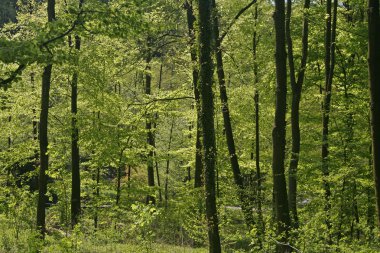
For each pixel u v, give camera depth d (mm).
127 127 17516
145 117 17359
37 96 17625
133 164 17781
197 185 16906
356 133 14734
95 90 15477
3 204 14812
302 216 12672
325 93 14359
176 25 14031
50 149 15492
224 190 15727
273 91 17031
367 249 8359
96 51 15414
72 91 17516
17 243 11781
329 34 14070
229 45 15500
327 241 9836
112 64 16766
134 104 16469
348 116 14922
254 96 16984
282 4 10148
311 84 17016
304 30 13344
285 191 10008
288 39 12945
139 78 25062
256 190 14633
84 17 7820
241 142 21438
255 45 16672
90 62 14391
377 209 6637
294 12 15234
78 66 13203
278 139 10047
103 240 12180
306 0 13367
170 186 31750
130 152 17375
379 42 6445
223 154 16688
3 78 8227
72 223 15562
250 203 13938
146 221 8203
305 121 16828
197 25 10039
